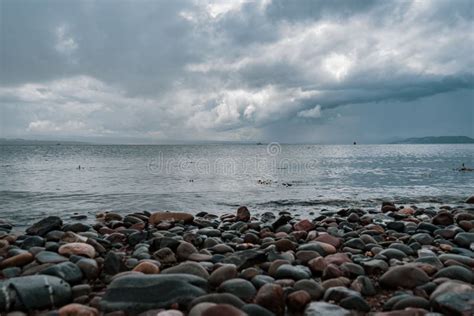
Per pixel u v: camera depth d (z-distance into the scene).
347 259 6.59
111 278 5.78
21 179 28.03
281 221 10.91
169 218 11.97
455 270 5.72
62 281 5.17
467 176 31.25
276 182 26.75
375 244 8.20
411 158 69.00
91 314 4.35
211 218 13.27
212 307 4.15
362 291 5.31
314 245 7.68
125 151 119.12
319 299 5.02
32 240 8.28
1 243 7.95
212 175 32.78
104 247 8.33
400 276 5.55
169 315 4.27
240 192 21.14
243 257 6.66
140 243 8.43
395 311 4.40
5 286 4.75
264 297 4.66
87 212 14.66
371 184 25.56
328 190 22.25
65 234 8.46
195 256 7.07
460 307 4.33
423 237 8.77
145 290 4.83
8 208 15.30
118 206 16.31
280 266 6.00
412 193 20.92
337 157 75.56
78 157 72.50
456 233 9.21
